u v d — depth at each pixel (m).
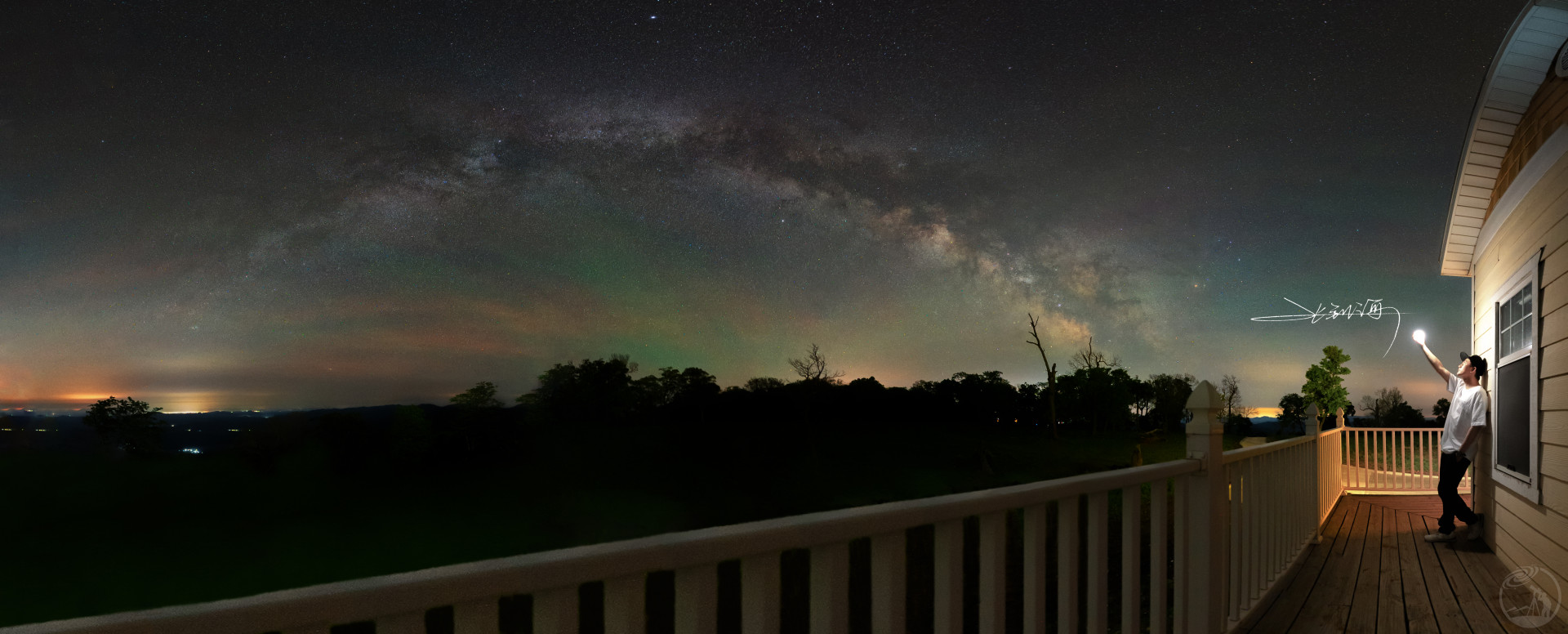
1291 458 5.72
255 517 39.66
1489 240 6.83
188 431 54.16
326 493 43.34
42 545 35.59
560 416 55.38
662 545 1.17
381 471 46.22
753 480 43.47
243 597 0.87
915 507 1.56
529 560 1.05
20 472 42.56
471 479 45.16
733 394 59.75
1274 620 4.17
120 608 30.20
